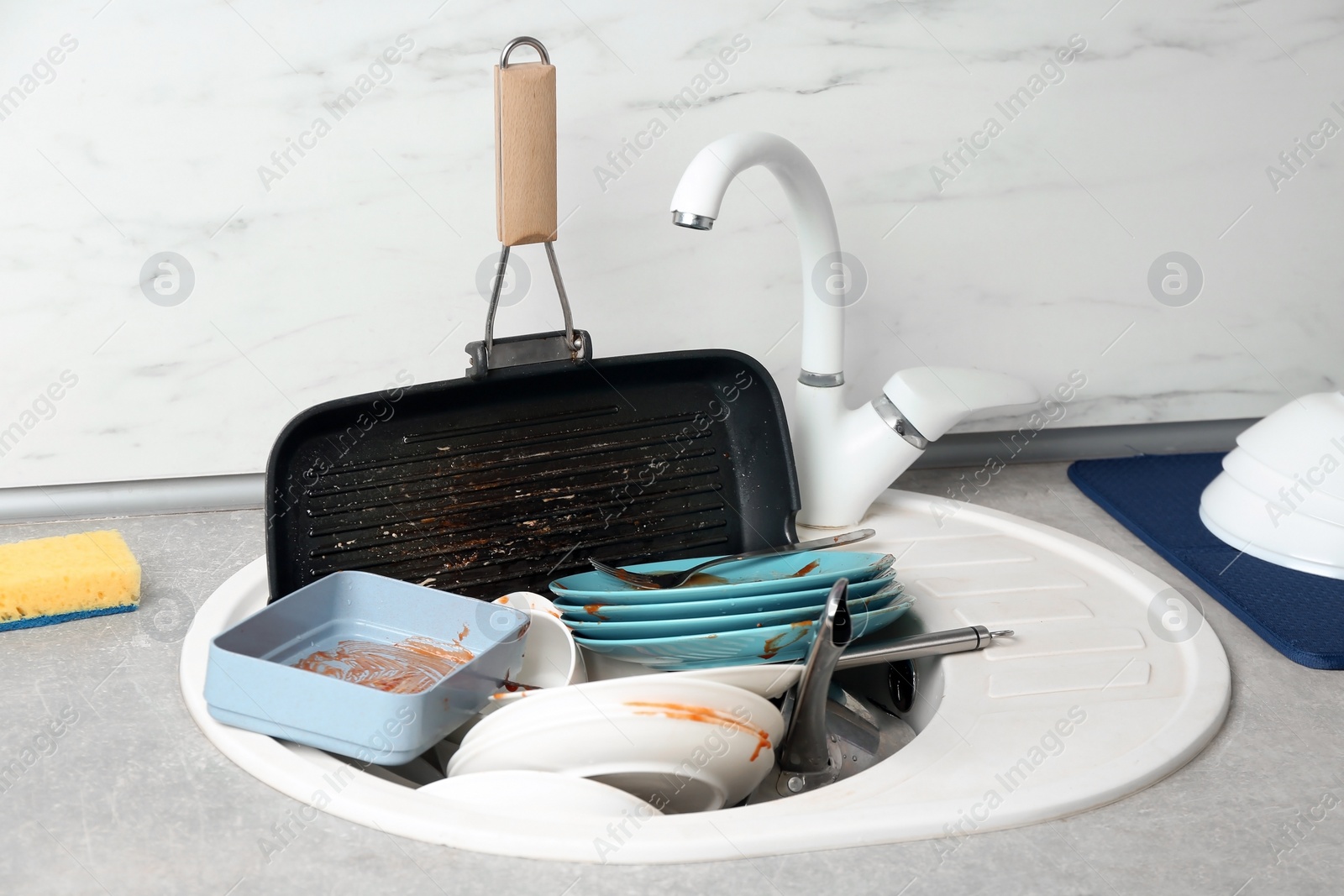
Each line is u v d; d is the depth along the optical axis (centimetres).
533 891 54
